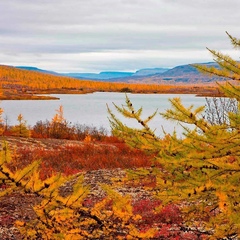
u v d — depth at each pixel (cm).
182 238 764
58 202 361
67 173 1614
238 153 376
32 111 9000
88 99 16425
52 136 3403
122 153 2205
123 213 471
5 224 915
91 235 441
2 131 2750
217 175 398
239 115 341
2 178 311
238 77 326
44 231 401
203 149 379
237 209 416
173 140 407
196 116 409
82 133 3503
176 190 425
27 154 2069
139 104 11706
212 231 712
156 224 927
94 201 1138
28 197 1084
